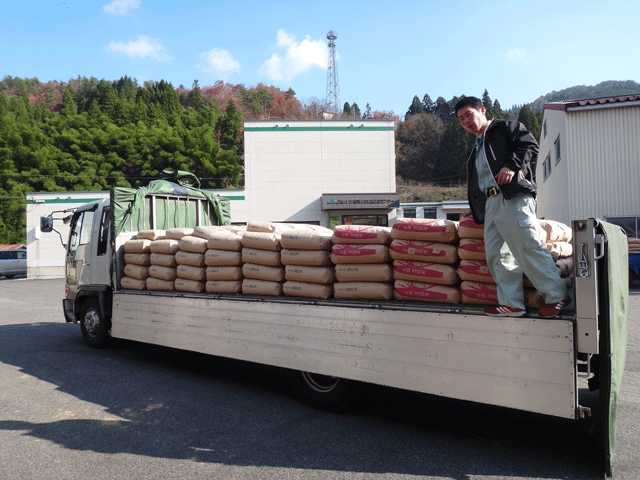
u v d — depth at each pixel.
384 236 4.02
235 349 4.89
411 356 3.64
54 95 114.75
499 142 3.31
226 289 5.16
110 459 3.48
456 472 3.21
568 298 3.11
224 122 72.94
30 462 3.45
